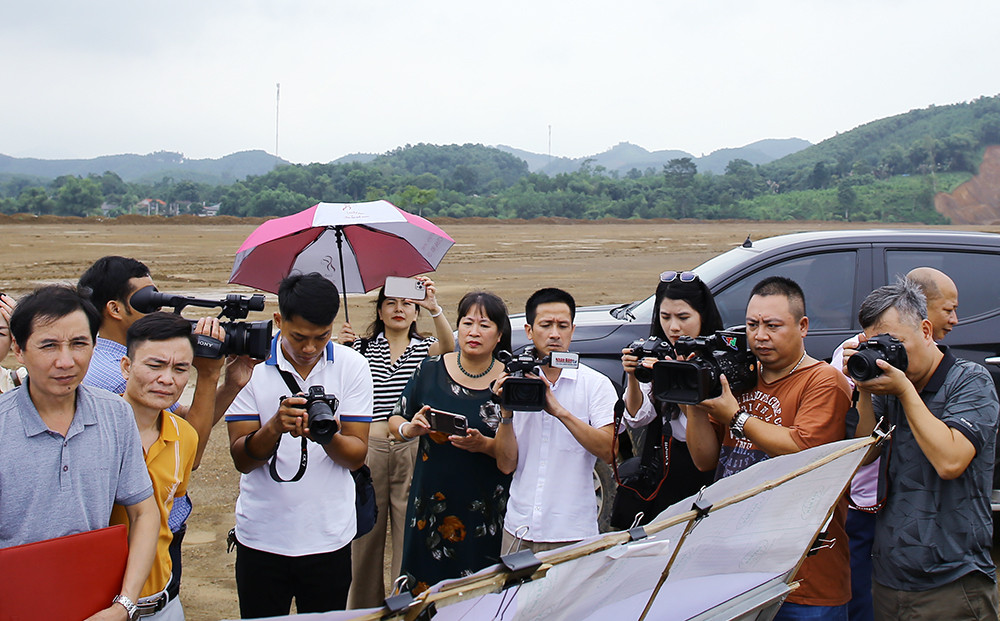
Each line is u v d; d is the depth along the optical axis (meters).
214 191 120.25
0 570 2.24
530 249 29.72
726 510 2.28
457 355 3.86
